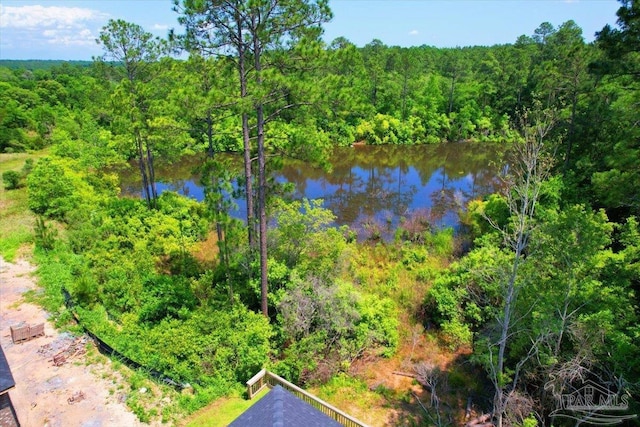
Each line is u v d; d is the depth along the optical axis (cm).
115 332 1554
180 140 2569
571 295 1209
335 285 1734
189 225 2594
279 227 2009
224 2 1373
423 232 2788
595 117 2470
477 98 6625
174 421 1190
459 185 4156
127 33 2480
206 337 1484
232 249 1927
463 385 1527
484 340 1419
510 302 1252
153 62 2578
